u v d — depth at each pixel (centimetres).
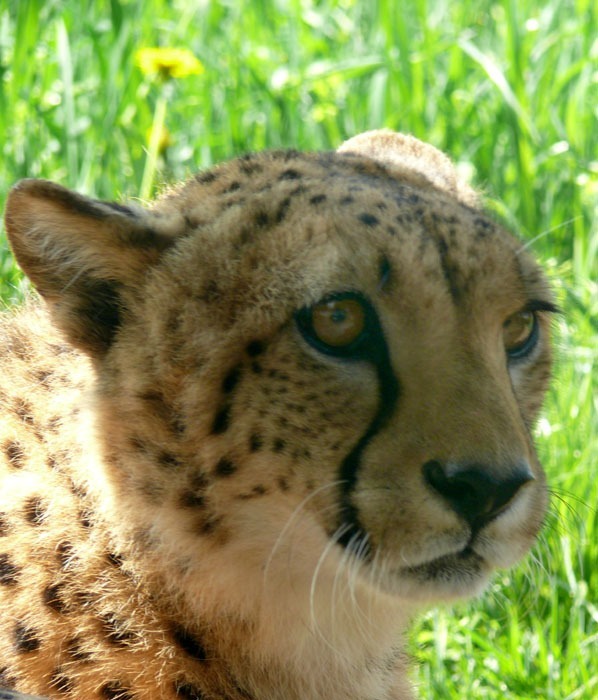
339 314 784
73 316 837
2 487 874
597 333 1417
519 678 1123
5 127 1562
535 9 1923
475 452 766
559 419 1320
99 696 847
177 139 1639
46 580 849
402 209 814
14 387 897
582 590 1180
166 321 816
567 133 1734
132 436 817
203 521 820
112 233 825
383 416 782
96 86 1673
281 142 1650
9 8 1766
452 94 1734
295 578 844
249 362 793
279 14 1884
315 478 795
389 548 785
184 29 1784
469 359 783
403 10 1861
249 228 819
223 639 866
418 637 1179
